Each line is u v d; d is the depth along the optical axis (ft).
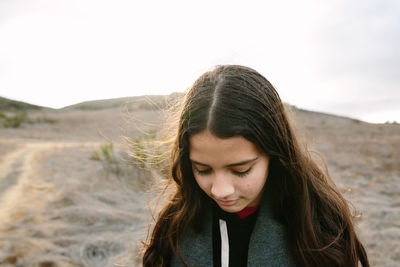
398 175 27.02
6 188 21.24
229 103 2.92
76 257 11.48
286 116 3.59
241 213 3.79
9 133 66.49
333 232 3.65
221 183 3.00
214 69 3.40
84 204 17.03
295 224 3.57
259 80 3.35
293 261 3.64
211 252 3.90
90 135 70.85
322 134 67.56
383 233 13.43
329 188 4.06
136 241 12.70
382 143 49.83
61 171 24.94
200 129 2.91
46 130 75.36
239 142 2.89
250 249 3.70
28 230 13.57
